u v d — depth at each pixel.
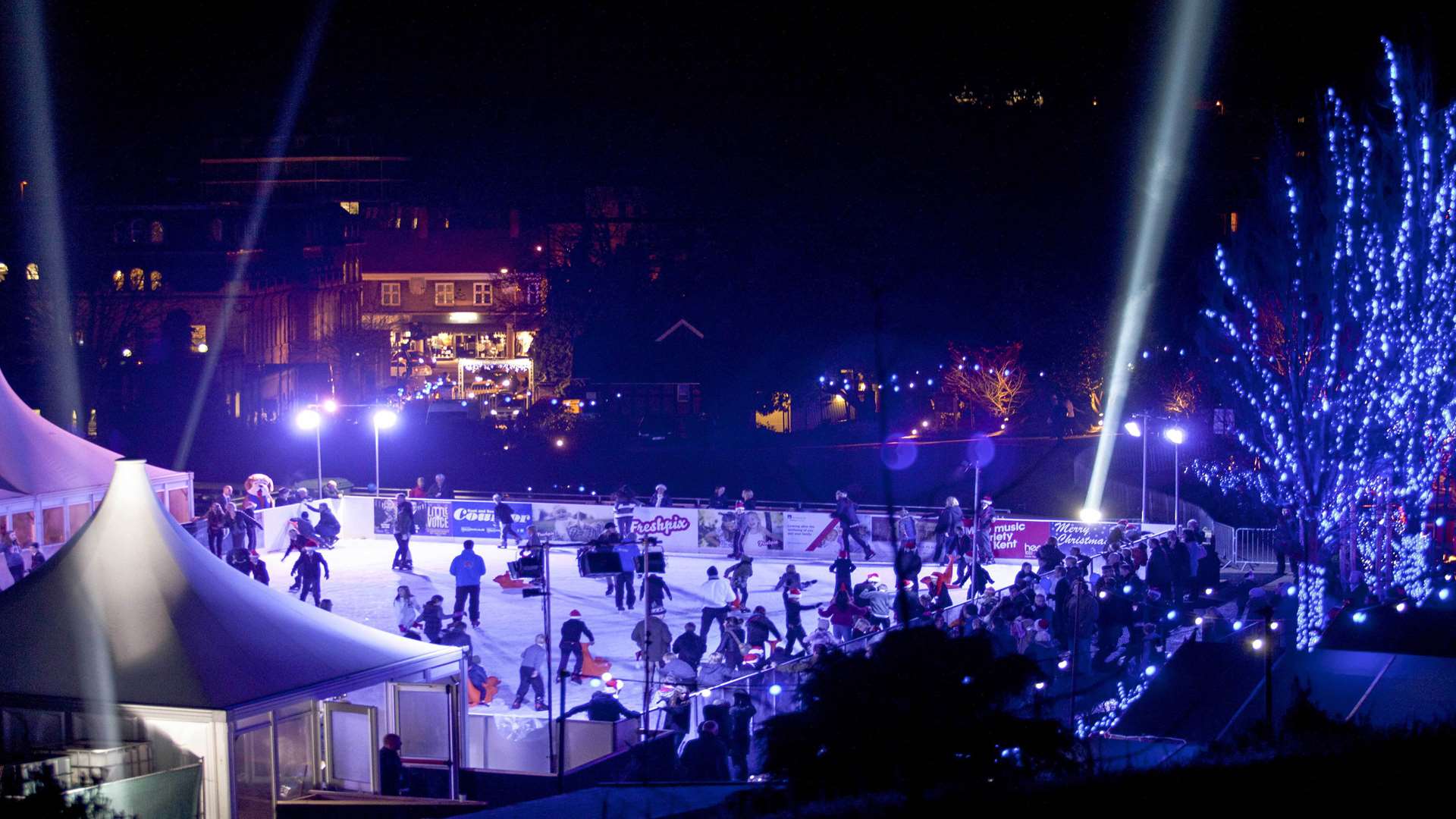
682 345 70.69
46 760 14.05
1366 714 12.60
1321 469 29.95
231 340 86.69
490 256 115.19
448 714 17.22
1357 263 37.44
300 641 17.08
